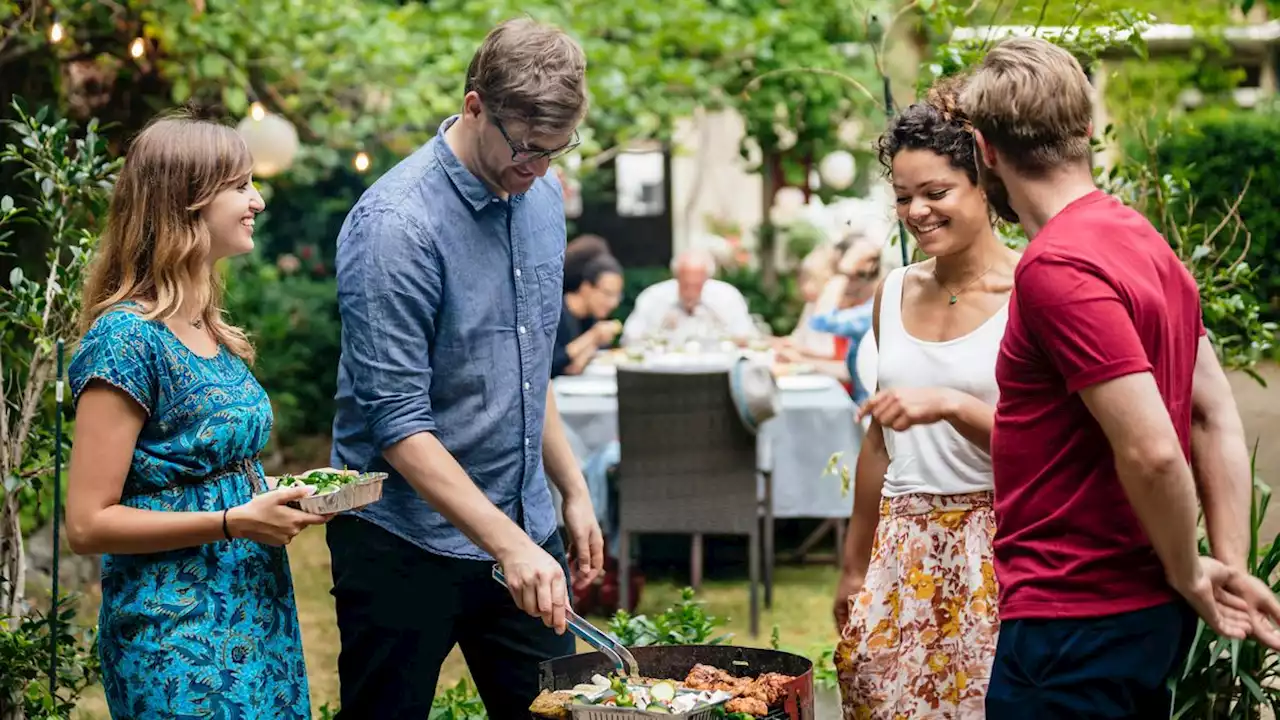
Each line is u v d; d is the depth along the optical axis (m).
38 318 3.26
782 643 5.19
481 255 2.60
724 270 12.03
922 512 2.55
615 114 8.81
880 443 2.74
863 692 2.62
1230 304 3.55
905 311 2.61
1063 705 1.99
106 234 2.41
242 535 2.31
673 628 3.61
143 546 2.30
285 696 2.46
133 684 2.36
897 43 5.83
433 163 2.57
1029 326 1.94
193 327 2.43
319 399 9.73
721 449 5.42
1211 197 11.82
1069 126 1.99
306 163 9.31
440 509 2.46
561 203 2.84
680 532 5.46
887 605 2.59
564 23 8.53
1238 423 2.15
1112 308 1.85
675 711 2.21
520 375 2.69
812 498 5.93
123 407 2.31
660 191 14.88
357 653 2.71
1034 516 2.02
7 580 3.33
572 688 2.48
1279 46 14.05
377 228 2.48
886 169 2.57
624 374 5.42
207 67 6.57
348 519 2.68
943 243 2.47
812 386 6.13
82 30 6.03
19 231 4.81
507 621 2.80
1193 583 1.92
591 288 7.18
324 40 7.40
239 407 2.43
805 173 10.02
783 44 9.23
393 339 2.48
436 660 2.70
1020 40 2.07
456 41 8.10
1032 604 2.01
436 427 2.62
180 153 2.36
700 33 8.86
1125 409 1.83
